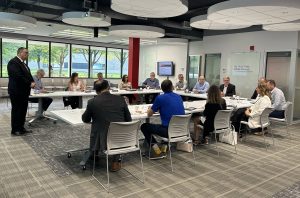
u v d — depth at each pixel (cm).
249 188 311
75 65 1269
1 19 581
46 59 1185
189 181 325
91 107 309
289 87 728
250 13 459
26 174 328
